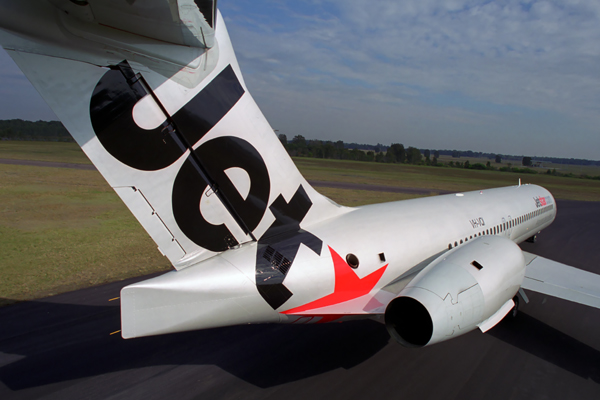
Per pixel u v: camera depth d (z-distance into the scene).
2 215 18.05
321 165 69.31
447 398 5.53
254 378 6.00
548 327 8.12
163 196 4.52
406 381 5.96
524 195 13.72
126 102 4.03
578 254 14.59
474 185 44.53
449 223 8.52
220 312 4.70
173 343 7.11
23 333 7.32
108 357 6.56
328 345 7.10
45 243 13.70
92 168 40.62
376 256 6.36
